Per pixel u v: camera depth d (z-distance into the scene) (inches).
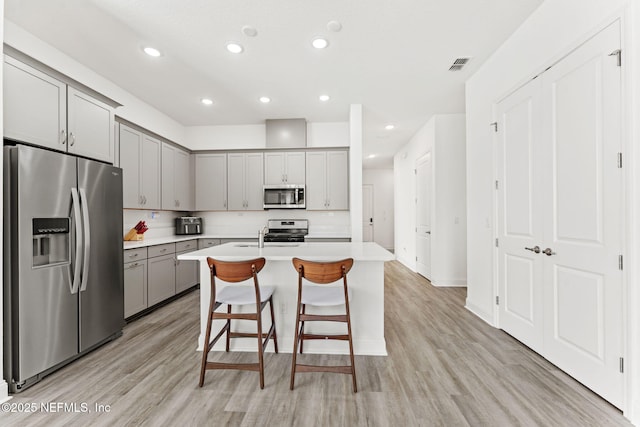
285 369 84.0
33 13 85.8
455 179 177.8
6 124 76.9
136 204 141.9
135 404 68.1
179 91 141.2
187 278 167.8
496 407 66.4
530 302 92.7
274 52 108.0
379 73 124.5
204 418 63.2
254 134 193.5
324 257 86.4
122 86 135.4
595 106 68.1
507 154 103.1
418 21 91.6
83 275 89.2
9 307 72.7
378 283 94.4
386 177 362.9
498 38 101.0
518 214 97.7
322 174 187.3
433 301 148.7
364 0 82.4
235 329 98.5
